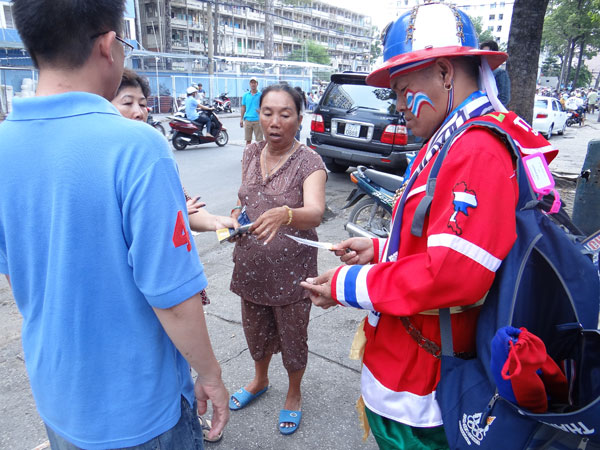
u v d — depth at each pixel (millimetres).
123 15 1051
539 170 1176
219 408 1202
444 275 1075
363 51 89500
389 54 1318
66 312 1010
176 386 1167
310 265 2127
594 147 4000
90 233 979
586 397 1112
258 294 2113
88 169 961
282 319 2139
